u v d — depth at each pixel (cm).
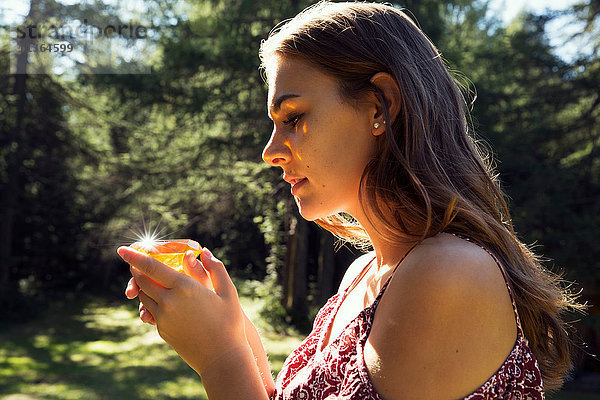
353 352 82
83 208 2097
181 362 1294
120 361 1298
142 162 1410
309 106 87
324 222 128
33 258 2094
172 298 85
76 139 1911
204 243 2031
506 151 1211
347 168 87
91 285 2261
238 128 1280
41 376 1155
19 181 1966
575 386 1136
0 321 1764
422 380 71
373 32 87
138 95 1255
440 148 88
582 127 1357
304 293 1562
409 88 85
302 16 92
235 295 91
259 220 1497
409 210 84
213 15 1168
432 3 1120
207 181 1406
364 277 108
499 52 1470
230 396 84
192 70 1230
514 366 74
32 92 1859
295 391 88
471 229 83
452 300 71
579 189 1277
